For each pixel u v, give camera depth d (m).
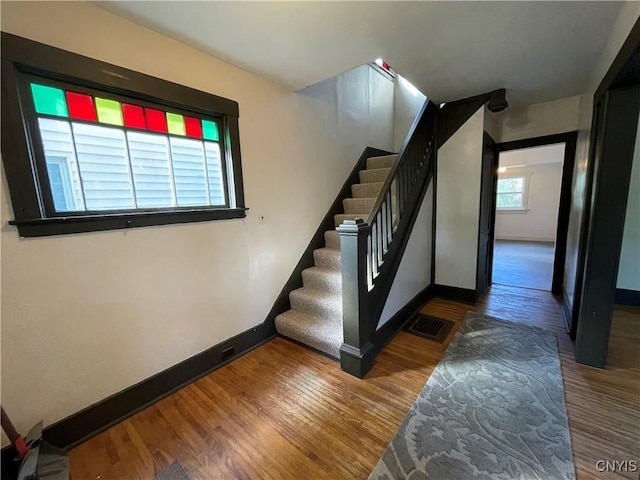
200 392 1.96
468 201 3.28
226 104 2.09
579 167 2.86
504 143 3.72
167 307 1.90
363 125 3.72
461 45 1.95
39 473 1.33
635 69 1.53
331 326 2.45
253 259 2.43
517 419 1.63
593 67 2.32
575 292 2.42
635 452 1.40
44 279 1.41
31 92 1.36
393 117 4.42
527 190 8.13
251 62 2.10
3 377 1.33
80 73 1.44
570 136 3.28
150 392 1.85
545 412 1.67
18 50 1.27
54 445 1.49
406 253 2.90
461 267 3.43
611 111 1.82
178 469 1.41
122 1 1.44
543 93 2.99
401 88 4.36
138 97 1.71
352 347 2.09
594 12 1.59
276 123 2.52
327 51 1.97
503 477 1.30
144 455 1.49
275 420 1.69
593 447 1.43
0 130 1.26
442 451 1.44
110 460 1.47
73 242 1.49
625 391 1.81
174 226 1.90
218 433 1.61
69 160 1.51
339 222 3.19
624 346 2.36
